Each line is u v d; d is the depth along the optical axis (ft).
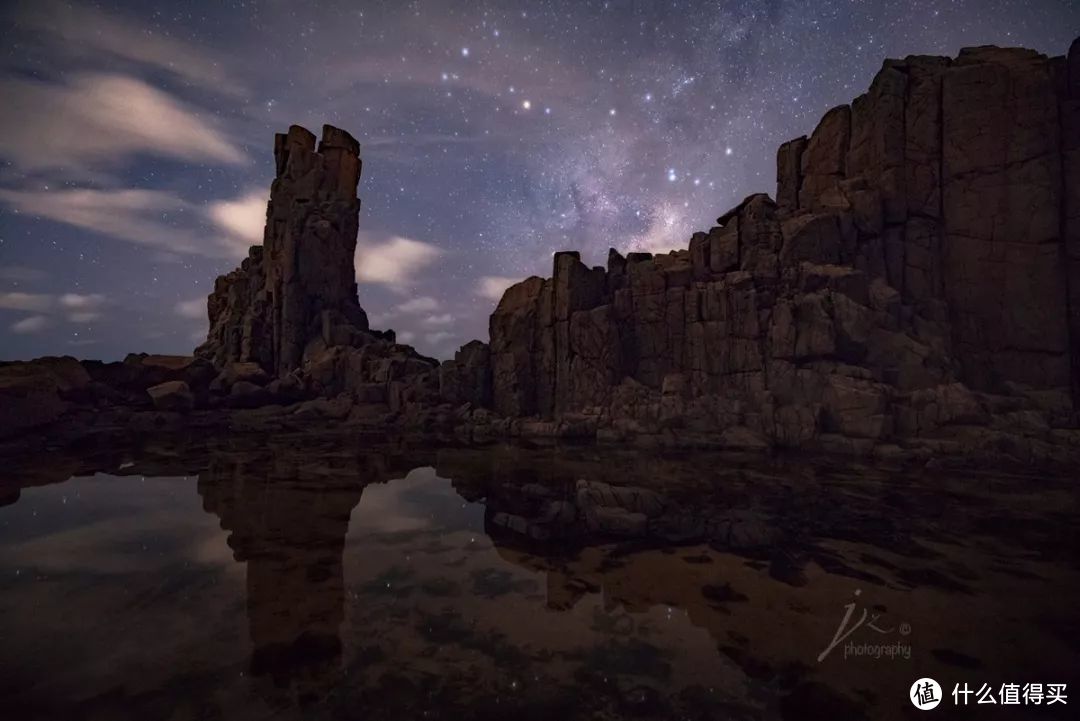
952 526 26.32
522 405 76.84
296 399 81.00
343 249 97.40
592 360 71.46
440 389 78.74
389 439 59.98
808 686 12.51
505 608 16.80
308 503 30.01
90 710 10.89
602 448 53.67
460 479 37.73
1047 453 42.75
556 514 27.61
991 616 16.46
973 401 49.88
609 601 17.49
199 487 33.32
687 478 37.65
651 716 11.22
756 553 22.57
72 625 14.83
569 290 74.79
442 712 11.19
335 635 14.66
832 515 28.25
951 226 63.82
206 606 16.33
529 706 11.48
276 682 12.16
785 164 77.15
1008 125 61.67
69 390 63.57
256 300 94.89
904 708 11.62
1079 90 59.88
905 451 45.98
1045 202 59.36
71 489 32.01
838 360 57.82
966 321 62.44
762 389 60.44
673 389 65.41
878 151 66.03
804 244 64.03
